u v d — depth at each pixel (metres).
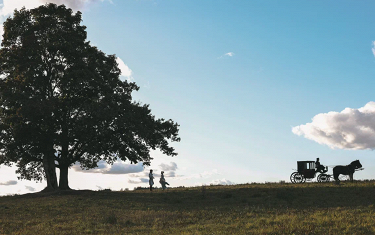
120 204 26.48
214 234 13.74
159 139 39.66
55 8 38.56
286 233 13.06
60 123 36.91
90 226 18.08
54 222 19.89
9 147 35.94
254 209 21.05
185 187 40.34
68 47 36.72
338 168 34.09
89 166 42.50
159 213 21.39
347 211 18.00
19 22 37.84
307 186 30.73
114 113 35.50
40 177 42.72
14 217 22.11
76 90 36.72
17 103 34.62
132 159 39.22
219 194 29.55
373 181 32.56
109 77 39.81
